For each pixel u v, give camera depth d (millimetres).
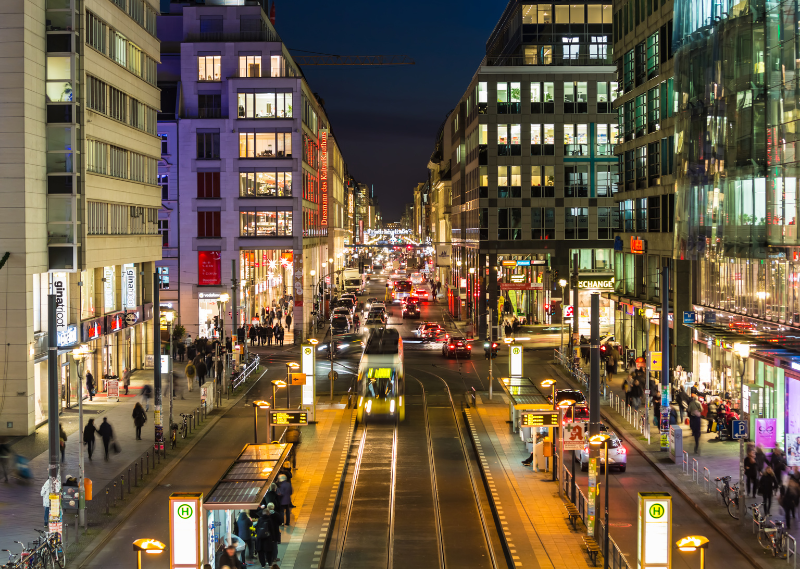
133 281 55000
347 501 29859
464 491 31094
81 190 43062
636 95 60281
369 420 43312
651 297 57812
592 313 25969
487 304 83562
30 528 25688
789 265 33781
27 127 39750
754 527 25188
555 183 85438
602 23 89125
